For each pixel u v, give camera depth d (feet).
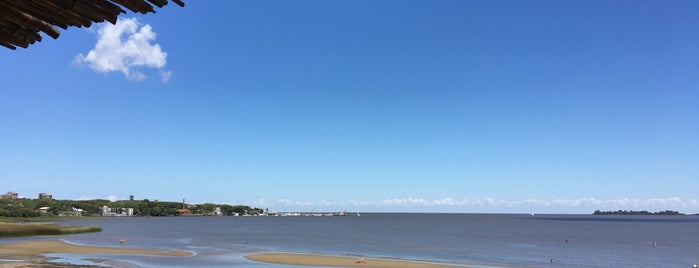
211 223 579.48
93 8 12.62
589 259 173.78
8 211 550.36
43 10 12.34
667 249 225.76
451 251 198.90
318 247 209.46
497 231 424.46
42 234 264.11
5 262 121.80
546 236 338.34
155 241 231.71
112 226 440.04
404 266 135.74
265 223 613.93
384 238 296.51
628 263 161.48
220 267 126.82
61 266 115.75
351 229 444.55
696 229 482.69
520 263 154.51
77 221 549.95
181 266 127.24
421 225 592.60
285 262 140.36
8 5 11.87
